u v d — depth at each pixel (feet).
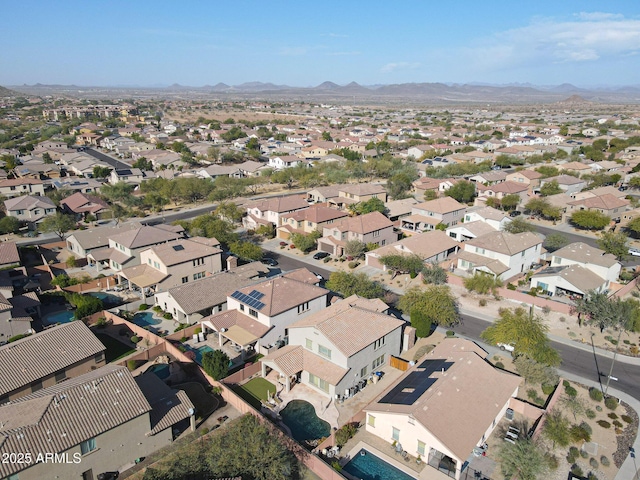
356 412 130.00
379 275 229.25
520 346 148.87
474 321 184.85
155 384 128.88
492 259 224.94
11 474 91.15
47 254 258.16
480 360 133.08
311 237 265.54
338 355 135.44
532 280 212.84
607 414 130.21
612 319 169.27
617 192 349.41
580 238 286.66
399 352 157.99
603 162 456.45
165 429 115.75
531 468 102.83
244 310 168.55
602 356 160.15
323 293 174.91
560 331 176.45
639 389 142.10
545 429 118.21
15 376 130.31
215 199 375.45
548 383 138.31
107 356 158.71
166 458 110.73
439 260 244.01
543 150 565.53
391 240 277.03
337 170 452.76
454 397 117.70
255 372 149.18
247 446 105.91
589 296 187.32
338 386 132.87
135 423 109.70
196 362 150.71
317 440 119.24
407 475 108.27
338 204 343.46
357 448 117.08
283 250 271.28
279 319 161.38
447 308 171.53
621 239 238.89
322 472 106.83
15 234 297.94
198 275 216.54
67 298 199.41
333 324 142.41
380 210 304.30
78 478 102.06
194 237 252.21
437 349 150.61
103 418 105.70
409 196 376.07
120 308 194.70
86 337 150.00
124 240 229.25
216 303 182.19
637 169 430.61
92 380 113.70
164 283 204.23
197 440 116.67
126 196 362.53
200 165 539.70
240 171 479.82
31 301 185.06
